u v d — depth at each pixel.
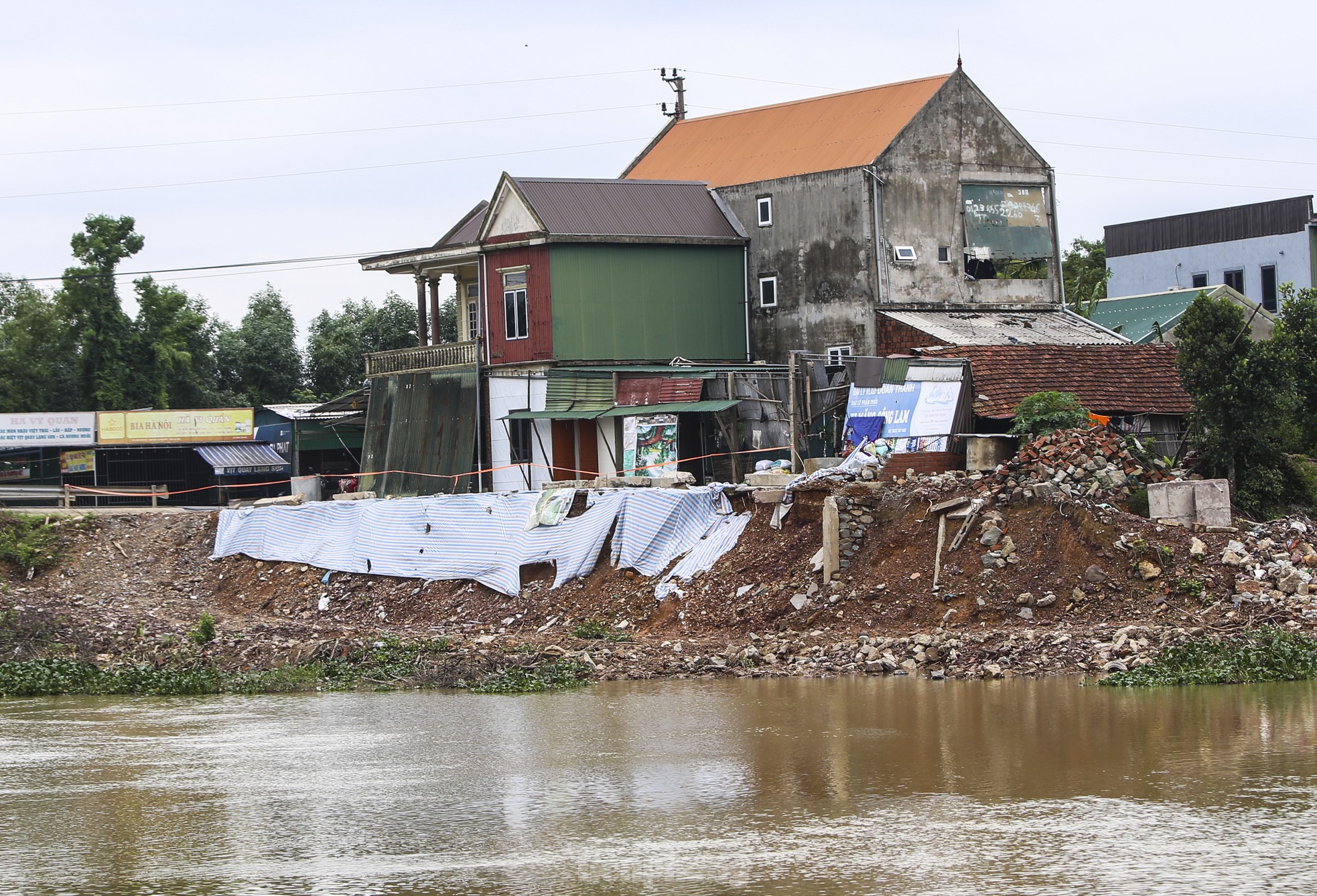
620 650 46.00
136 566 66.50
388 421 77.38
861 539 47.19
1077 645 40.00
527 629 52.31
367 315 121.31
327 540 62.56
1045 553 43.97
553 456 69.06
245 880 22.17
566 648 47.25
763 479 52.75
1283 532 44.94
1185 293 87.56
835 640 43.69
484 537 57.28
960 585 44.03
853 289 71.75
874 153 72.00
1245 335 50.31
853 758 29.36
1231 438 50.22
